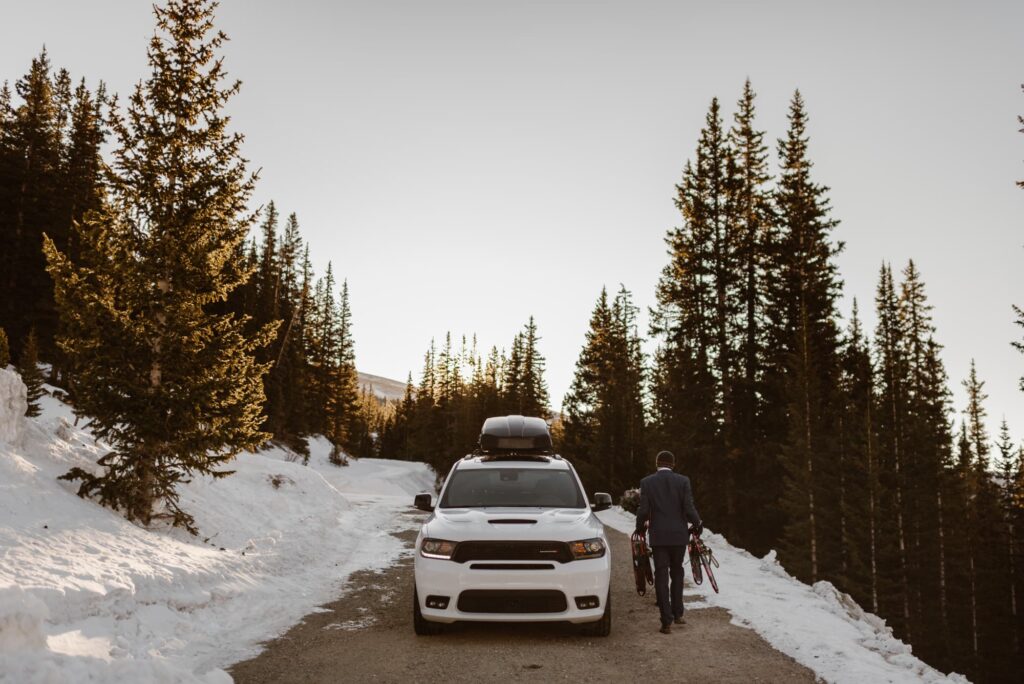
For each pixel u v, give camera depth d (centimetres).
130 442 1051
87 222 1061
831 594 967
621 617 767
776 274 3269
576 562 634
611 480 4166
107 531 858
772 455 2903
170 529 1080
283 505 1664
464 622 730
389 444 10181
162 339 1064
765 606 816
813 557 2664
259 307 5119
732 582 992
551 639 661
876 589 3067
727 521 2930
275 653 609
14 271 2995
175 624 663
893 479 3612
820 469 2872
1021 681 3812
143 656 556
